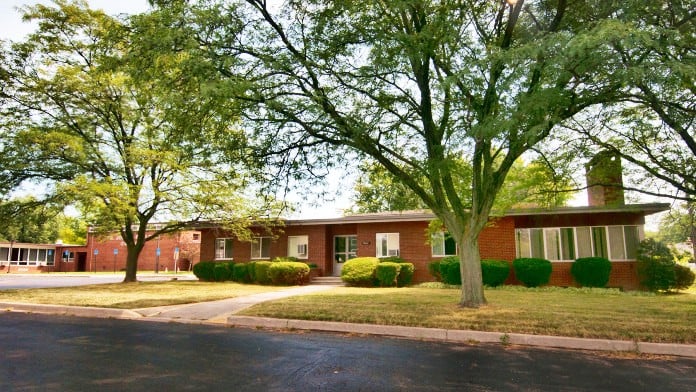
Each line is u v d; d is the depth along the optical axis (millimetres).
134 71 9570
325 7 9758
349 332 8906
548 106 7754
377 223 22016
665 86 8383
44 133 17078
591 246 18516
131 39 9742
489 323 8586
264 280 20969
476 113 9430
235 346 7414
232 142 11023
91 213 20422
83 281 27766
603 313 9391
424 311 9898
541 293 14742
